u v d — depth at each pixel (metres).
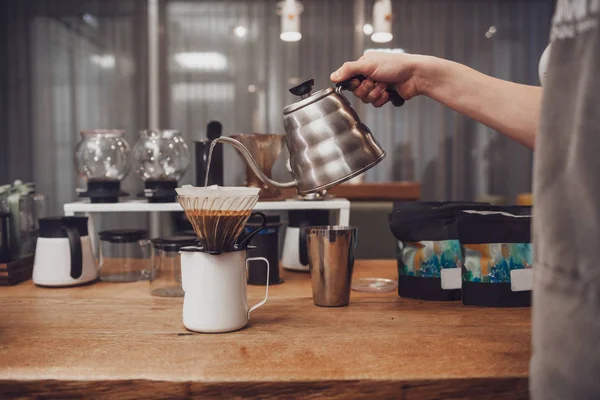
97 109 5.36
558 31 0.74
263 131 5.47
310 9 5.46
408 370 0.89
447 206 1.38
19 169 5.35
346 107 1.26
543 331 0.72
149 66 5.28
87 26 5.34
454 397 0.87
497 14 5.45
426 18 5.46
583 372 0.68
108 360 0.95
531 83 5.47
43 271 1.57
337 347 1.01
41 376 0.88
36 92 5.34
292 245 1.84
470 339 1.06
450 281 1.38
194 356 0.97
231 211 1.08
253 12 5.45
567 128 0.72
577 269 0.69
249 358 0.95
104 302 1.39
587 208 0.68
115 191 1.80
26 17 5.31
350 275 1.34
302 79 5.48
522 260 1.32
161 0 5.40
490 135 5.48
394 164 5.48
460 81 1.33
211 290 1.11
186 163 1.85
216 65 5.46
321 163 1.21
